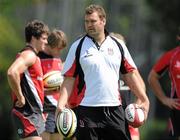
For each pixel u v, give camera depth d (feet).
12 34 287.89
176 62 97.45
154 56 479.00
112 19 461.78
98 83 81.25
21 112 87.20
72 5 422.41
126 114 83.30
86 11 81.51
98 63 81.20
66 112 81.61
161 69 99.04
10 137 283.38
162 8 337.72
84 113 81.66
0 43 280.92
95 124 81.41
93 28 81.20
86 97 81.71
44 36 87.71
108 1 460.96
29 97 87.20
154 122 433.48
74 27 421.18
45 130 96.99
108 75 81.41
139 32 483.92
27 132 86.79
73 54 81.97
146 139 325.21
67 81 82.43
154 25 345.51
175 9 334.44
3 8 260.42
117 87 82.17
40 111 87.97
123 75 83.61
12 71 84.89
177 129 98.27
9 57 283.38
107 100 81.41
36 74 87.51
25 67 86.12
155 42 479.41
